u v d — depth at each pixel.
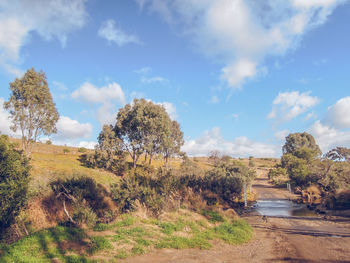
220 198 24.12
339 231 12.52
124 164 46.25
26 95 41.00
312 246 9.68
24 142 42.28
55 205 11.20
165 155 57.94
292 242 10.43
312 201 27.19
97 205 13.62
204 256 8.13
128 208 13.20
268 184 53.84
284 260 7.98
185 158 67.88
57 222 10.43
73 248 7.48
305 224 14.83
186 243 9.25
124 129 50.06
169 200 14.04
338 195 22.48
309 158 49.91
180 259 7.59
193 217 13.34
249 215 19.14
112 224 10.56
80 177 14.82
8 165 8.42
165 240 9.27
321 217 17.14
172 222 11.91
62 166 37.44
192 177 26.66
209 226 12.57
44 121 42.34
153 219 11.88
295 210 21.47
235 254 8.71
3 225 8.05
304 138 86.56
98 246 7.65
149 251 8.06
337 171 30.67
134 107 49.03
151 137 47.47
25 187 9.00
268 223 15.45
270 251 9.13
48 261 6.27
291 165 39.66
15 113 40.62
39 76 43.72
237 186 26.67
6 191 8.11
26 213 9.72
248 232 12.27
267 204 26.09
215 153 85.25
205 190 23.80
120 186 13.75
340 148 33.84
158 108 49.81
